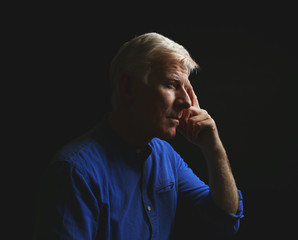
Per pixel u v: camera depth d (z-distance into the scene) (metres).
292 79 2.03
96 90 2.09
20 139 2.04
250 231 2.02
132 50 0.76
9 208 2.02
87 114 2.10
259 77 2.04
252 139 2.06
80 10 2.04
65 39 2.05
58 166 0.71
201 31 2.07
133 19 2.08
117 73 0.79
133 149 0.82
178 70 0.75
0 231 2.00
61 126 2.08
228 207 0.93
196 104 0.97
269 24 2.02
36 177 2.06
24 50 2.01
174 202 0.92
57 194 0.69
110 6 2.06
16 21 1.98
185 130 0.94
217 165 0.93
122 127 0.80
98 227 0.75
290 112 2.03
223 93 2.07
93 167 0.73
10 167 2.03
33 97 2.04
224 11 2.05
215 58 2.07
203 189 1.00
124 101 0.78
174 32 2.09
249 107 2.05
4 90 2.00
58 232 0.66
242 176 2.06
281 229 2.01
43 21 2.02
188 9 2.07
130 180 0.80
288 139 2.04
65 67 2.06
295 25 2.00
